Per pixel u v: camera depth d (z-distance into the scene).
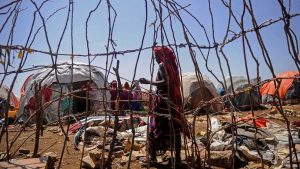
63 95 3.49
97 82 12.39
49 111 12.02
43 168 3.21
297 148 5.19
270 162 4.67
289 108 13.94
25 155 5.45
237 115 6.45
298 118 10.05
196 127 8.35
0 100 14.91
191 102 14.25
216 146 5.28
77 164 4.85
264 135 5.90
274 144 5.61
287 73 13.39
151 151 4.65
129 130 7.53
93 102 11.85
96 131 6.81
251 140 5.42
